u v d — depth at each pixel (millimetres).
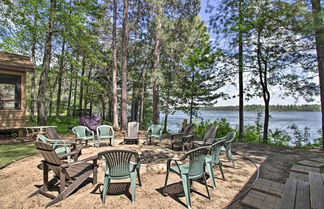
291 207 1950
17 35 8703
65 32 8312
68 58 10102
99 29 11117
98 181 3002
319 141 6504
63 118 11609
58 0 7855
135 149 5273
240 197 2439
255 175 3311
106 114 19109
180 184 2922
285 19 5293
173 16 9859
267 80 7234
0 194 2545
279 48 6145
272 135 7688
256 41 6832
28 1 7215
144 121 16203
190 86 10492
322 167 3695
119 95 16141
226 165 3902
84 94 13836
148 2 9914
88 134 6363
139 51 13484
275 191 2498
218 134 8211
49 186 2744
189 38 9664
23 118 7133
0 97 6805
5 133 6953
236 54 7367
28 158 4254
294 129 7734
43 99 8055
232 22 6926
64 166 2418
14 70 6879
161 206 2268
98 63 10547
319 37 4090
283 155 4805
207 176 3252
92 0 8516
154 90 9898
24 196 2488
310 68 5941
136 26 11797
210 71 8492
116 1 10367
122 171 2430
